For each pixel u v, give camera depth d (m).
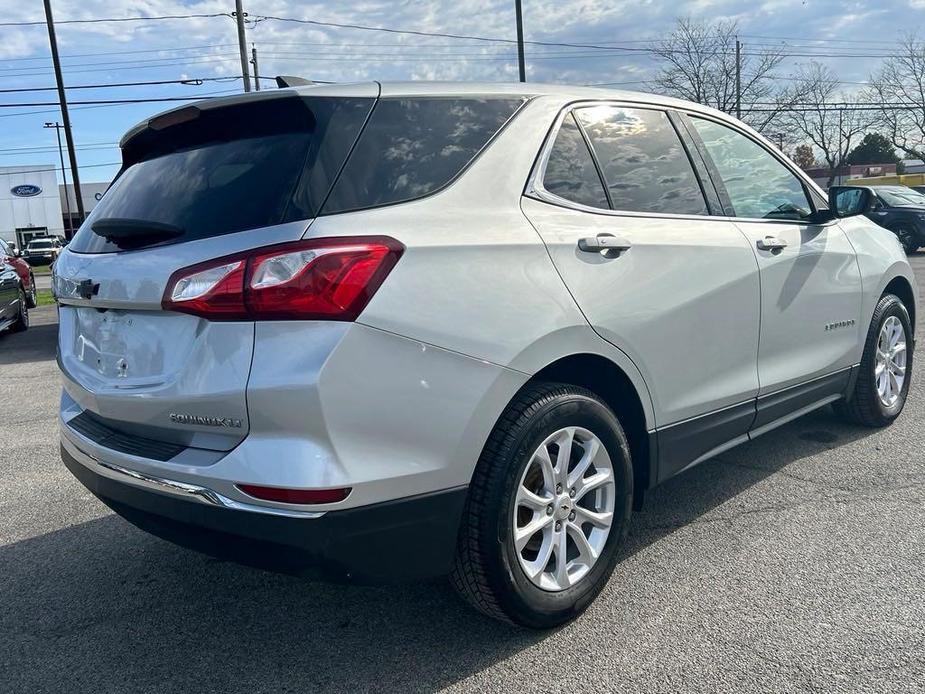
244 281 2.17
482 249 2.45
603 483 2.83
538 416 2.54
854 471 4.15
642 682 2.42
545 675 2.48
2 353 9.75
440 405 2.31
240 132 2.62
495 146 2.68
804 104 43.22
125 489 2.51
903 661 2.46
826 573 3.06
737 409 3.50
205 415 2.25
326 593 3.11
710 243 3.29
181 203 2.51
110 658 2.69
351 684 2.48
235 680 2.53
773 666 2.46
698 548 3.33
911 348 5.05
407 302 2.25
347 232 2.22
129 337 2.54
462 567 2.52
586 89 3.16
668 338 3.05
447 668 2.54
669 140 3.39
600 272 2.78
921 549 3.23
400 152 2.47
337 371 2.13
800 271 3.87
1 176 57.91
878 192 18.73
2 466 4.88
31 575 3.35
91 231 2.91
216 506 2.23
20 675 2.60
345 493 2.15
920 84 44.53
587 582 2.79
